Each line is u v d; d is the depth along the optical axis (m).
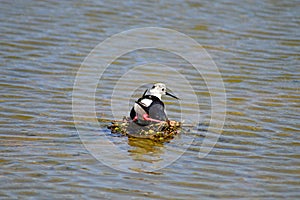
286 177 12.10
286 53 21.23
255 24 24.16
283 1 26.98
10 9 24.61
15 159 12.39
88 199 10.81
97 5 25.86
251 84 18.39
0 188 11.02
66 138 13.84
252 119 15.57
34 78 18.08
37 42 21.28
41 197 10.78
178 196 11.09
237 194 11.26
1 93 16.61
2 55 19.84
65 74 18.66
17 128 14.23
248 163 12.78
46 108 15.76
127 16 24.61
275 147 13.73
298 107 16.52
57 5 25.59
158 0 26.92
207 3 26.69
